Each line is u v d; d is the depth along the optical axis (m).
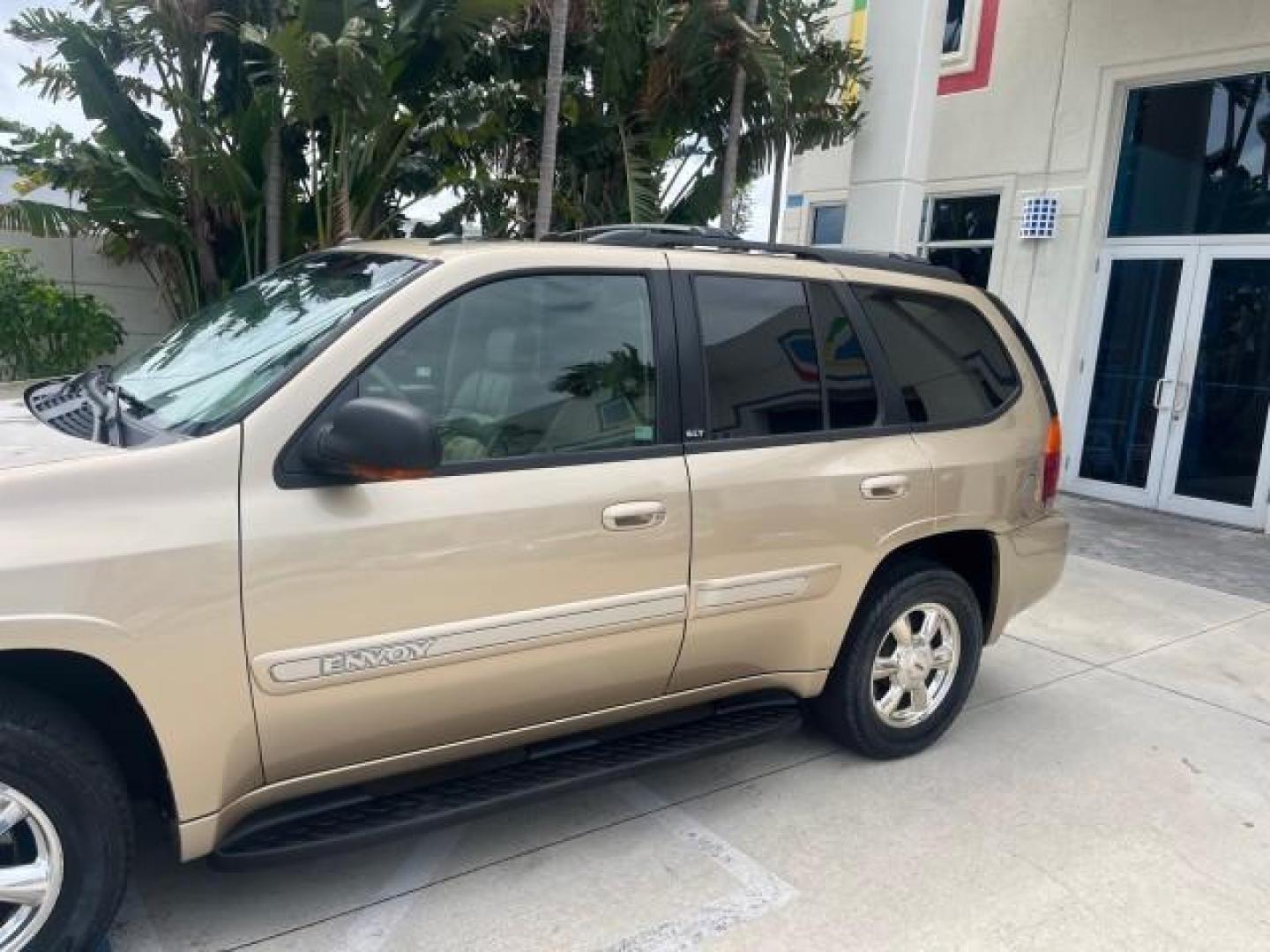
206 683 2.35
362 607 2.52
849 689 3.71
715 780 3.71
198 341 3.11
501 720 2.89
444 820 2.70
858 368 3.63
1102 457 9.80
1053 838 3.40
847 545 3.47
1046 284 9.86
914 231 9.27
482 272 2.84
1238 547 7.96
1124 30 9.11
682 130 8.84
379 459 2.37
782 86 8.19
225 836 2.51
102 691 2.42
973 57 10.28
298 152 8.83
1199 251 8.91
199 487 2.36
